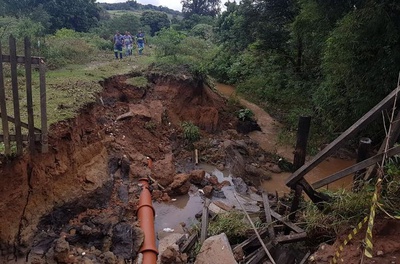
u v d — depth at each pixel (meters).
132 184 11.41
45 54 17.36
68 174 9.19
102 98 14.48
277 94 22.05
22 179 7.64
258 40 23.08
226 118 18.91
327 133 15.92
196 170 13.03
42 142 7.92
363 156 7.07
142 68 17.97
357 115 13.78
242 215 9.30
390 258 5.22
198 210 11.10
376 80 12.66
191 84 17.62
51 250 7.49
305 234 7.03
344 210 6.39
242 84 25.16
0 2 26.92
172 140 15.20
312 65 21.47
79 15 33.09
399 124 6.20
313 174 14.14
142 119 14.77
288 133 17.88
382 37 12.17
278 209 9.28
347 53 13.00
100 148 11.23
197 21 47.19
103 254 7.78
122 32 33.28
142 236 8.61
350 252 5.53
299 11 19.92
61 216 8.63
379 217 5.61
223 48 29.39
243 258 7.38
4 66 14.31
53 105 10.38
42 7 29.41
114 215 9.33
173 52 20.98
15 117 7.36
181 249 8.43
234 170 14.09
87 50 21.12
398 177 5.74
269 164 15.25
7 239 7.26
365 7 12.18
